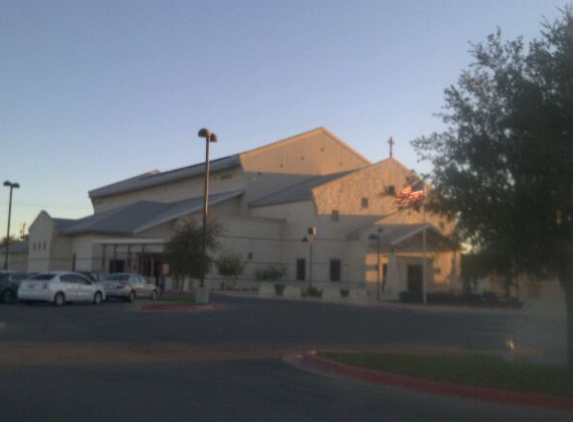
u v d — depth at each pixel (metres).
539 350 21.53
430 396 13.52
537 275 13.62
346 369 15.95
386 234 59.00
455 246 14.21
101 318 29.81
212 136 38.94
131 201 82.06
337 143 72.75
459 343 23.48
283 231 64.62
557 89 12.94
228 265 59.22
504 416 11.86
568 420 11.64
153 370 15.84
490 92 13.50
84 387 13.26
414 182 15.84
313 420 11.07
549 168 12.45
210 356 18.64
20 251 79.12
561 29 13.16
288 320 30.80
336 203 62.03
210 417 10.97
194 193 73.50
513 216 12.80
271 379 15.06
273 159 68.69
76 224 67.69
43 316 30.38
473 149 13.34
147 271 60.16
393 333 26.52
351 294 49.59
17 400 11.81
